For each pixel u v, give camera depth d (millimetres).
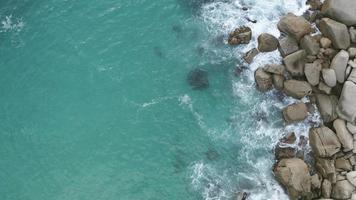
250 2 51812
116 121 45688
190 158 43562
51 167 43406
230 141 44375
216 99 46625
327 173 40625
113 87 47719
